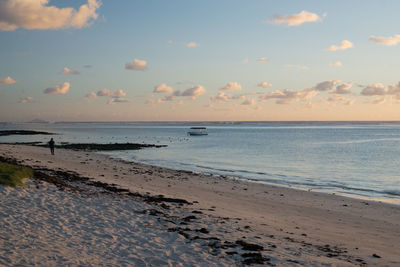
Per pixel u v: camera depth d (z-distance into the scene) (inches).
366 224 670.5
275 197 924.0
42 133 5565.9
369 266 399.2
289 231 558.9
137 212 557.3
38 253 329.1
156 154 2351.1
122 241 405.1
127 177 1087.6
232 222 572.1
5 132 5556.1
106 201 605.6
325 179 1382.9
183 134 6338.6
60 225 434.6
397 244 534.6
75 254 341.1
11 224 408.5
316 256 418.3
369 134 6722.4
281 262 378.0
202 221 551.2
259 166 1786.4
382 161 2064.5
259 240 468.1
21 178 621.0
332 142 4065.0
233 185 1105.4
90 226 449.4
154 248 390.3
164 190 887.1
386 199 981.2
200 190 950.4
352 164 1910.7
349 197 983.6
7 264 290.5
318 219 690.8
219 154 2431.1
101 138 4557.1
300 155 2410.2
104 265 321.4
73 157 1683.1
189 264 348.8
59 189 627.8
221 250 403.9
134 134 6190.9
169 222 518.6
